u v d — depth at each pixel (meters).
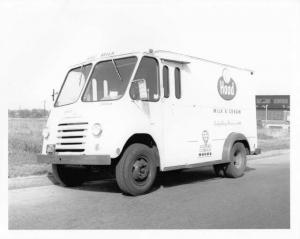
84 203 7.11
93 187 8.77
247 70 11.37
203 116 9.38
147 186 7.74
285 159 15.08
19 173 9.59
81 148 7.48
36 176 9.57
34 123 14.56
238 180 9.94
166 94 8.38
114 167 8.18
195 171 12.00
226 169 10.25
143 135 7.91
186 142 8.78
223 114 10.12
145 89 7.36
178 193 8.05
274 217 6.24
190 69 9.13
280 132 25.59
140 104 7.71
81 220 6.05
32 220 6.05
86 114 7.62
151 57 8.11
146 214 6.39
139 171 7.59
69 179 8.70
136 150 7.52
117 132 7.23
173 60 8.59
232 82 10.63
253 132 11.41
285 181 9.67
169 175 11.02
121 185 7.45
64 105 8.20
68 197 7.61
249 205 7.00
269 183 9.37
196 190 8.42
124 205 6.96
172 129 8.43
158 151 8.04
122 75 7.80
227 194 7.96
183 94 8.81
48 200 7.35
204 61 9.63
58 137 7.91
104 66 8.10
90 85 8.09
